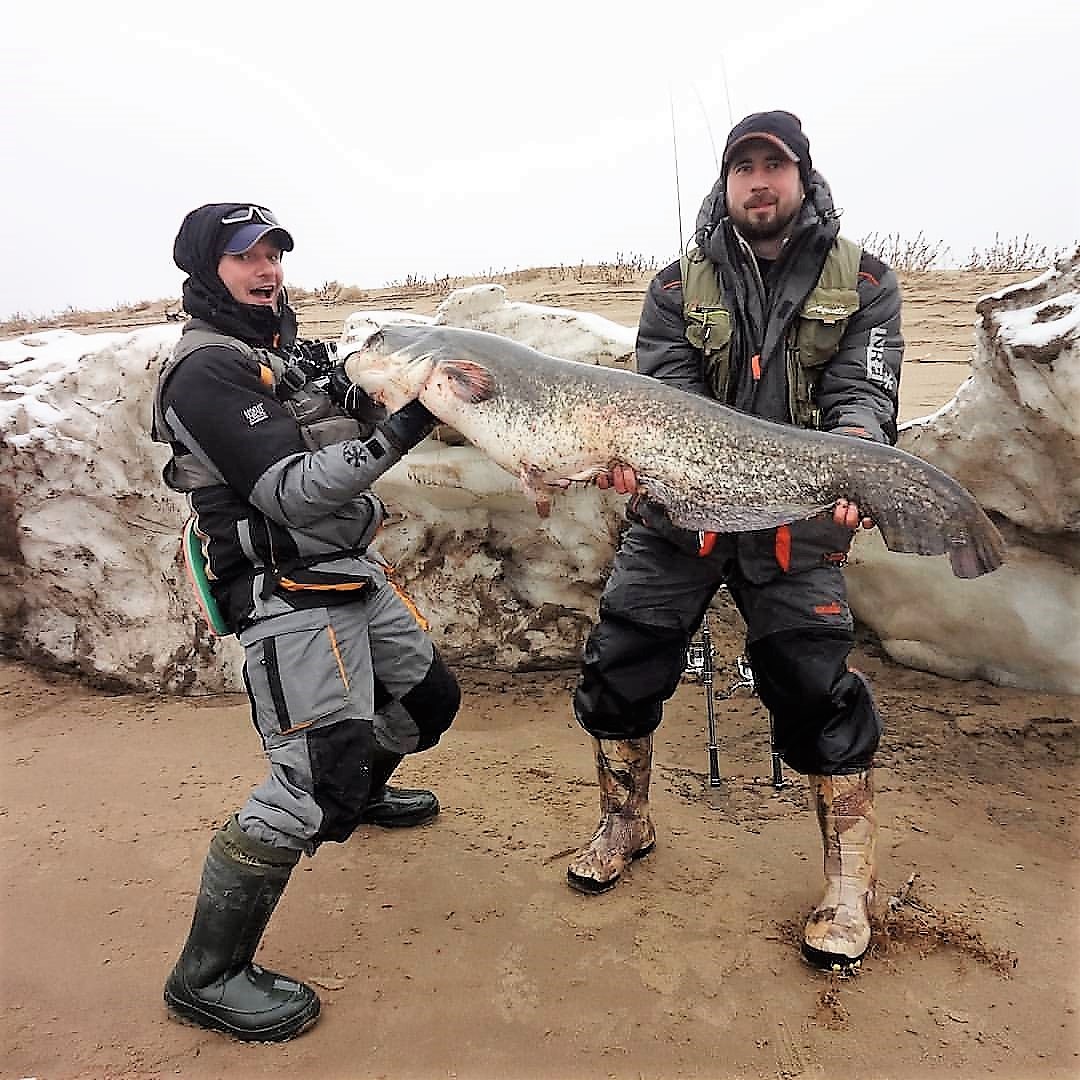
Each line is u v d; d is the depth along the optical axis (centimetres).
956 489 270
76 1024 271
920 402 739
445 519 502
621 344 457
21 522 525
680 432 292
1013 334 376
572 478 313
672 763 413
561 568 497
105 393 507
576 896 322
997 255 1486
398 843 359
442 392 314
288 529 280
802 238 299
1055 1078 239
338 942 302
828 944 280
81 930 313
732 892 321
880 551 465
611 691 326
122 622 525
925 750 404
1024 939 289
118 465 505
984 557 272
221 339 290
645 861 340
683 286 317
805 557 298
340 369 336
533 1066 251
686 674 498
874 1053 250
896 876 321
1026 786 377
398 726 348
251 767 427
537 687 501
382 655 326
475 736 449
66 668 546
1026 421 387
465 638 516
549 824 368
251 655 279
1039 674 435
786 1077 244
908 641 470
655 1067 249
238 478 274
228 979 269
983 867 325
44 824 381
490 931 306
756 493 288
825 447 279
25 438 511
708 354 311
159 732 470
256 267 296
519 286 1812
